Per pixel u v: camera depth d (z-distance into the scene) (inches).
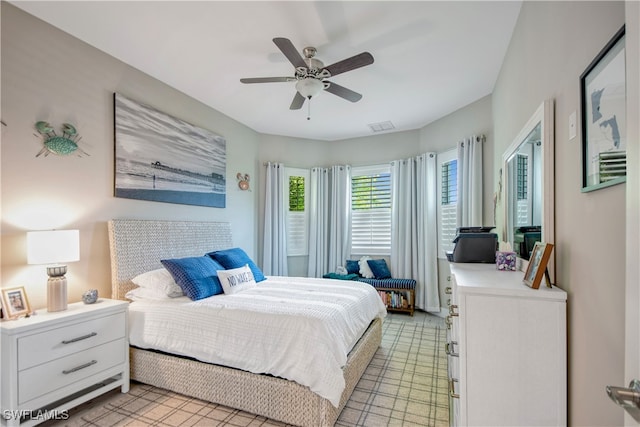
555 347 54.1
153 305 102.3
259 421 85.0
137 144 124.3
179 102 145.6
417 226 195.3
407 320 176.6
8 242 89.0
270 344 86.2
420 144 201.8
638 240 26.6
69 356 84.1
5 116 88.6
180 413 88.2
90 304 96.3
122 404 92.2
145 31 101.9
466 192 160.1
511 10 91.5
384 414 88.6
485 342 56.7
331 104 163.6
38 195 95.3
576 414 50.6
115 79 117.3
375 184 216.5
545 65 69.5
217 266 126.1
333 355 82.1
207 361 93.7
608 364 41.8
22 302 84.6
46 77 97.3
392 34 102.9
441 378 109.2
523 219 83.2
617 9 40.8
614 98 39.9
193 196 150.5
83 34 103.4
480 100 155.8
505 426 55.7
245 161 193.9
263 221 209.0
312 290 121.7
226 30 101.2
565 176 57.2
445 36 104.1
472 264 93.6
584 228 49.2
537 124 69.5
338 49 111.3
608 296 41.9
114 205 116.4
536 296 54.8
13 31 90.1
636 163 27.1
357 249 219.0
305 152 225.1
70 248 90.3
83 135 106.8
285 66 124.2
